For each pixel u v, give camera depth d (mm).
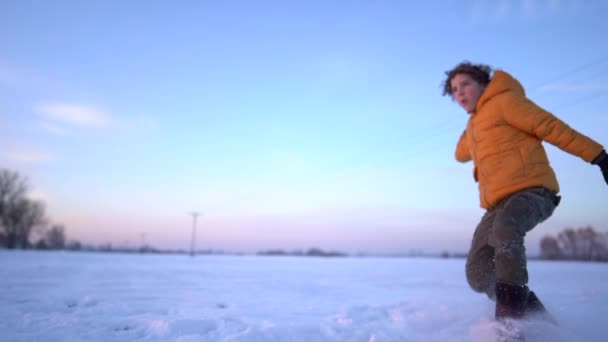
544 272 8898
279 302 3256
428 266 13516
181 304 3049
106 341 1798
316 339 1837
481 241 1999
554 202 1841
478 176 2166
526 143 1843
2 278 5391
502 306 1562
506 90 1937
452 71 2182
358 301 3336
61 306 2836
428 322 2098
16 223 45094
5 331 1983
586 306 2529
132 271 7352
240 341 1736
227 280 5660
